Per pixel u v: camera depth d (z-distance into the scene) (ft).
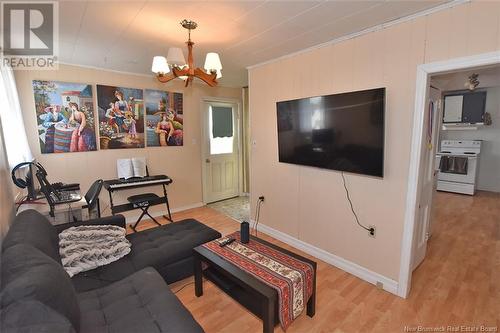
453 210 14.64
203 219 13.64
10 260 4.01
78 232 6.57
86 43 8.37
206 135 15.88
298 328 6.18
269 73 10.69
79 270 5.88
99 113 11.72
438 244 10.44
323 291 7.59
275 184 11.07
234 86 16.69
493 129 18.60
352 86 7.95
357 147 7.64
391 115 7.16
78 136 11.28
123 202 12.82
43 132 10.48
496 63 5.49
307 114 8.93
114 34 7.64
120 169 12.26
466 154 18.37
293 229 10.51
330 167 8.48
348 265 8.61
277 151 10.78
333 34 7.84
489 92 18.40
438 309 6.79
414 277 8.20
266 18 6.70
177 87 14.15
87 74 11.29
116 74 12.07
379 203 7.67
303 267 6.08
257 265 6.15
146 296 5.03
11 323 3.20
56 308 3.62
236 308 6.90
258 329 6.22
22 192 8.84
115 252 6.60
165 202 12.94
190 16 6.52
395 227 7.38
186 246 7.38
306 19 6.78
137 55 9.73
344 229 8.66
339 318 6.50
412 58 6.64
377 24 7.13
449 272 8.45
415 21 6.51
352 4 6.00
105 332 4.21
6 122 7.72
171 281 7.07
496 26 5.41
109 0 5.68
